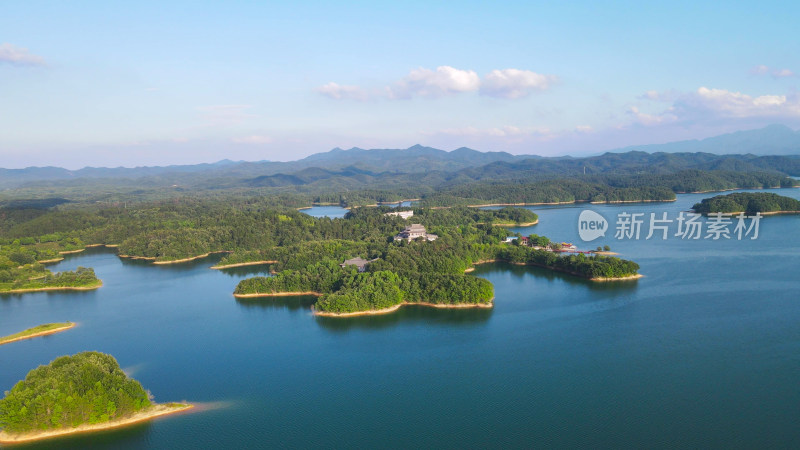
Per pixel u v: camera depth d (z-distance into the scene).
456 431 111.62
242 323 191.62
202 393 134.12
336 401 127.25
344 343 166.50
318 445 107.88
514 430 111.25
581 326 175.75
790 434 108.00
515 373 139.75
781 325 171.50
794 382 130.88
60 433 114.00
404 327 180.25
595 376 136.62
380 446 106.56
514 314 191.25
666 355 149.25
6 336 184.25
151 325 193.00
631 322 178.62
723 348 153.38
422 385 134.38
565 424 113.31
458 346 160.62
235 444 109.06
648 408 119.56
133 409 121.38
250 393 133.25
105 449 108.38
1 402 114.06
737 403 121.19
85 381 119.44
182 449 107.50
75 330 189.75
